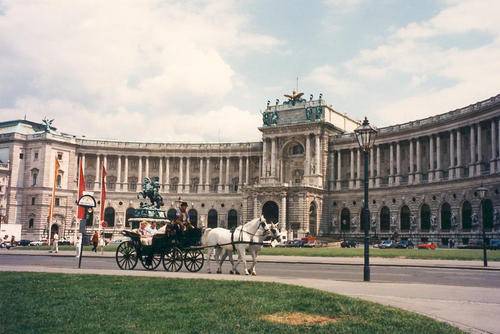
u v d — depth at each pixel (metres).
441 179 128.88
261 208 147.50
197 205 176.62
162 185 178.38
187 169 178.25
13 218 160.62
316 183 154.62
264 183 147.62
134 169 179.00
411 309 21.77
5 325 17.70
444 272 45.41
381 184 147.62
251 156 174.00
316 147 156.12
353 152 155.38
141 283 28.97
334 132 163.25
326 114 160.25
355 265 55.31
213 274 37.59
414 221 134.12
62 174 166.62
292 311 20.44
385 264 54.78
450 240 120.38
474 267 50.56
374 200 146.25
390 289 28.77
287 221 145.00
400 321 18.23
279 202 144.62
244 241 39.38
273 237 39.78
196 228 41.31
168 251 40.66
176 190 178.62
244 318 18.94
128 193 175.12
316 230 149.75
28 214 161.50
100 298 23.66
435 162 133.12
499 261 59.94
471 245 109.50
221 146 177.00
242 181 174.00
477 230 113.62
